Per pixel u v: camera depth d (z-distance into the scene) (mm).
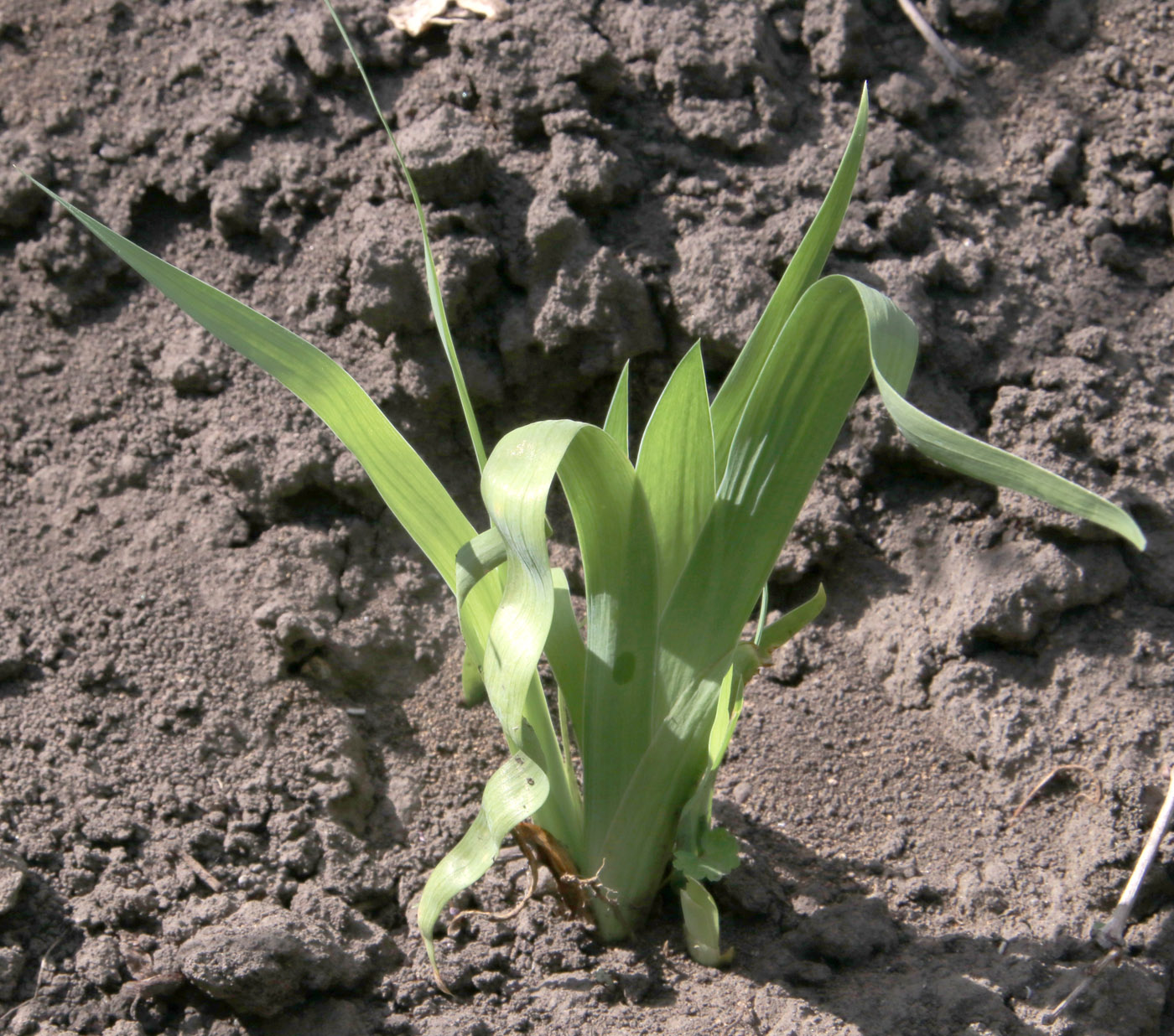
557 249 2209
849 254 2240
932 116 2297
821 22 2293
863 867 2098
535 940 2053
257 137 2258
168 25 2299
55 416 2215
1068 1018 2021
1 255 2254
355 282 2199
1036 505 2172
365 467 1976
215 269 2246
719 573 1998
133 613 2146
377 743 2145
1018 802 2119
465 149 2197
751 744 2150
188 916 2041
